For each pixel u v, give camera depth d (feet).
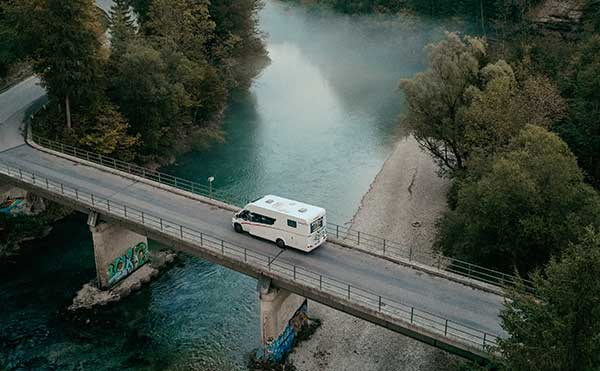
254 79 383.86
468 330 122.11
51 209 220.43
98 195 180.86
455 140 215.72
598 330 84.02
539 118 191.93
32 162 204.33
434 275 142.31
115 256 179.93
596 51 225.56
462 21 413.39
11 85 271.69
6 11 232.32
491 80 205.46
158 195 182.91
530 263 150.82
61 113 233.76
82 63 215.10
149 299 177.17
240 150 280.31
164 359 153.89
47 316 169.68
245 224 158.40
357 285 137.69
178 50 283.79
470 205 157.48
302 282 138.10
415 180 248.52
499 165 150.61
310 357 150.71
